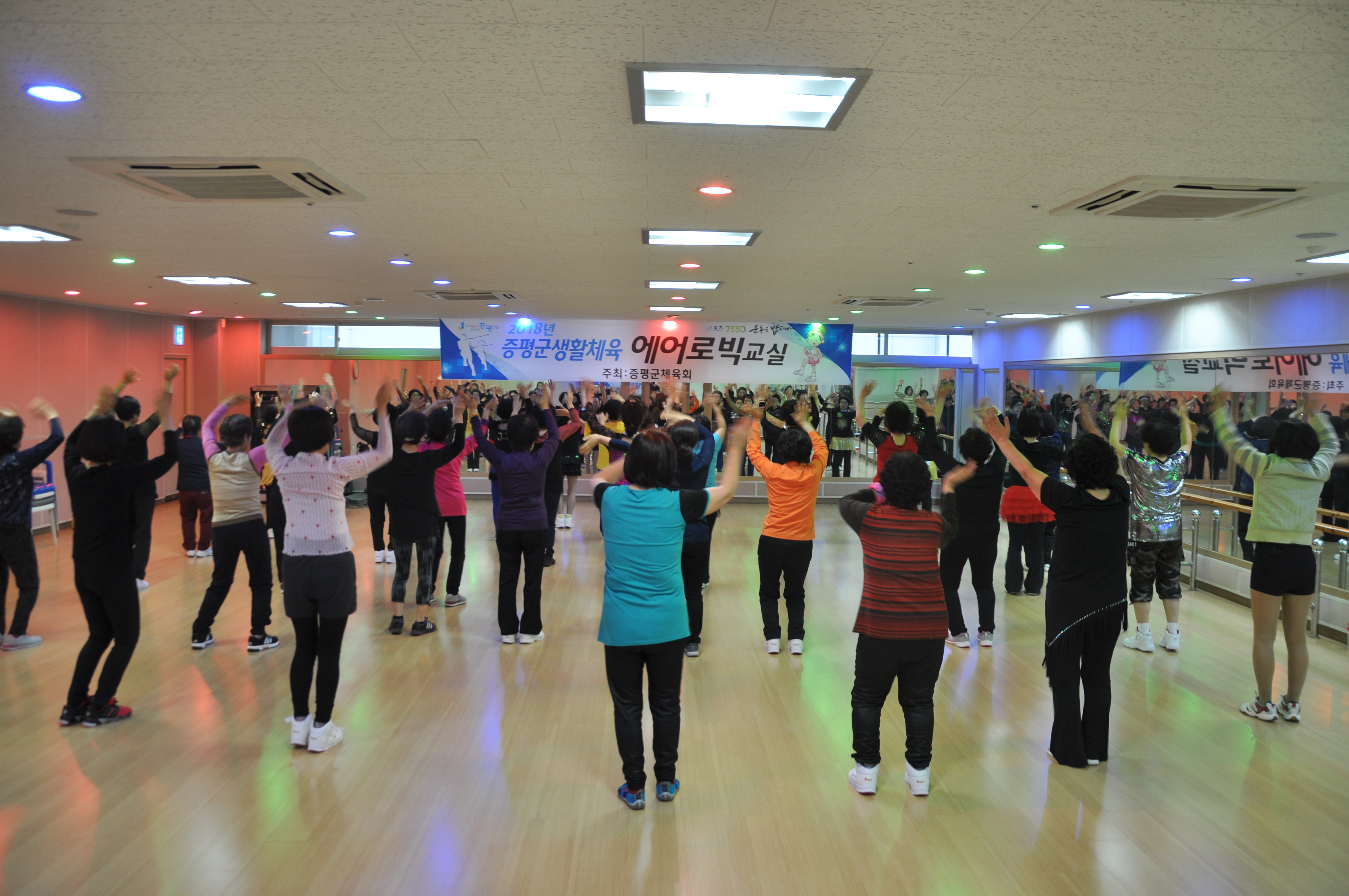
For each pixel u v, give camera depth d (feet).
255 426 42.57
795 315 40.98
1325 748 13.55
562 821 11.03
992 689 16.16
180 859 10.03
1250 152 12.04
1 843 10.36
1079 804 11.64
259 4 7.65
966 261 22.76
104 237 19.92
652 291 31.22
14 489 17.81
